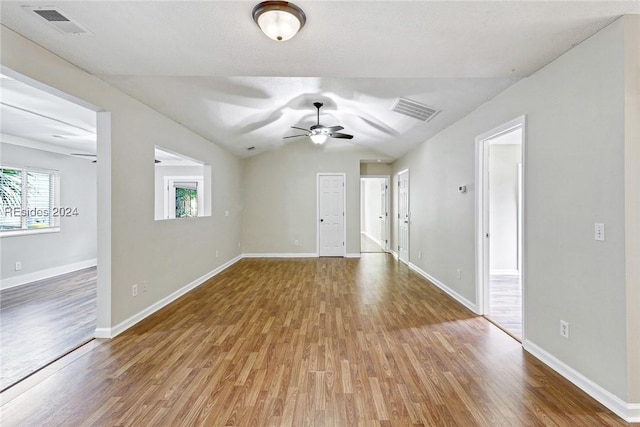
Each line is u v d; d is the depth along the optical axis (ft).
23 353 8.82
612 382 6.36
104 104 9.67
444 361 8.40
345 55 7.84
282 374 7.74
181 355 8.71
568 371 7.47
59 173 19.44
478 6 5.85
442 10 5.97
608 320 6.45
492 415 6.23
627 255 6.08
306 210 25.31
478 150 11.96
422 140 18.19
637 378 6.05
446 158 15.01
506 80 9.55
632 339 6.05
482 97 11.01
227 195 21.39
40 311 12.41
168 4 5.90
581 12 6.01
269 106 15.26
